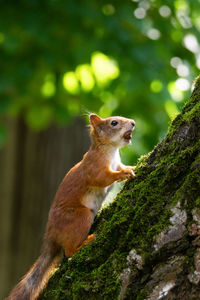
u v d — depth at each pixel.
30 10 12.43
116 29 12.62
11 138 14.92
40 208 14.66
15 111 13.27
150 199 5.11
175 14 14.03
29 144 14.90
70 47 12.90
